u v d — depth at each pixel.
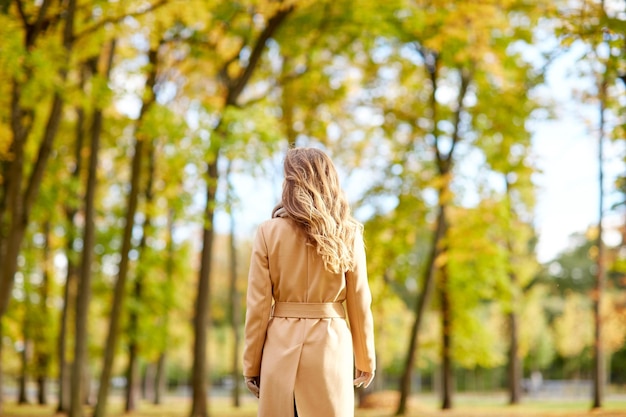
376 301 18.27
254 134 10.48
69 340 20.44
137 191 12.65
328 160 2.93
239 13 11.41
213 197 12.38
